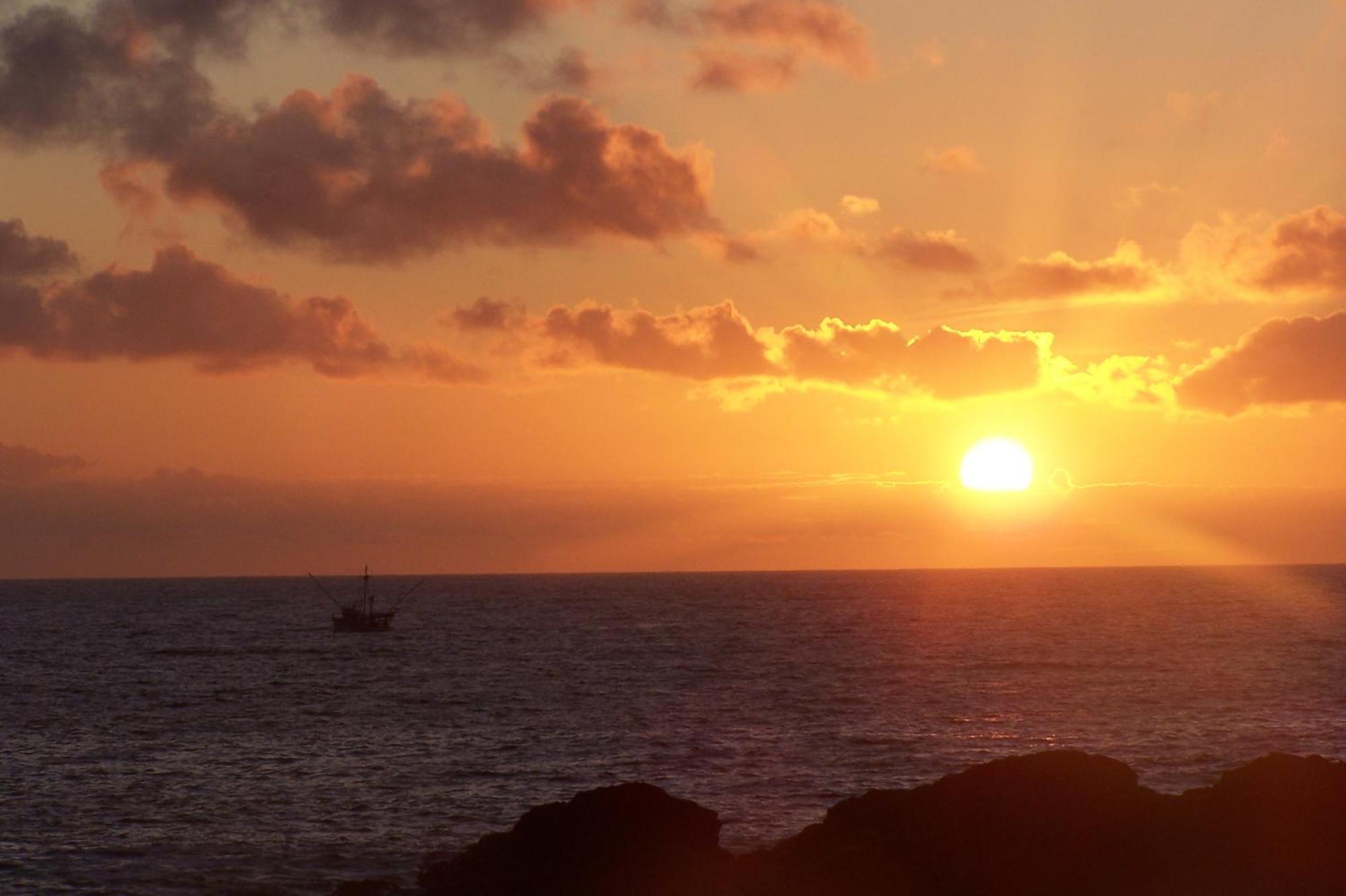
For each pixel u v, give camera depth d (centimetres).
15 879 5394
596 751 8494
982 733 9138
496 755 8375
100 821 6391
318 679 14088
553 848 4644
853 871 4562
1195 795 4878
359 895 4997
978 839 4669
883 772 7631
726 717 10256
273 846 5894
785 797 6888
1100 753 8150
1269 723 9500
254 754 8525
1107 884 4469
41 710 11281
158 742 9162
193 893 5194
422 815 6544
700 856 4612
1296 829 4631
